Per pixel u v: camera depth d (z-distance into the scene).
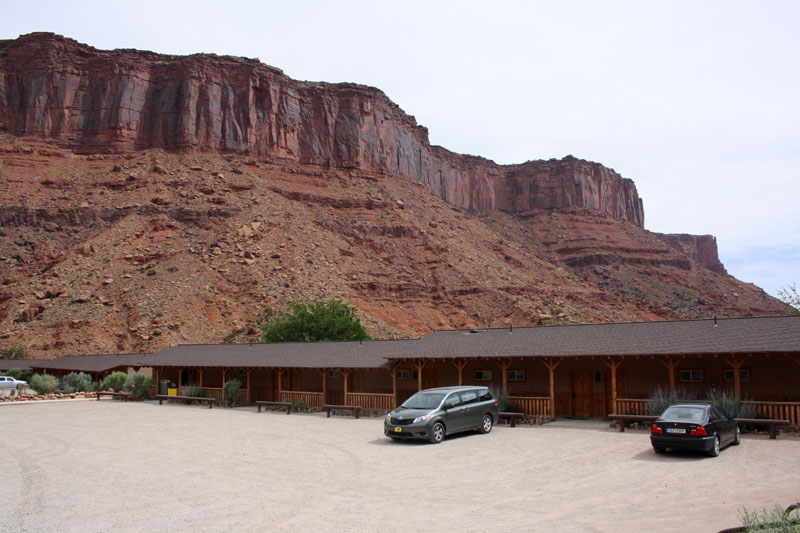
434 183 150.25
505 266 113.12
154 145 110.69
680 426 16.08
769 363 22.42
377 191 120.62
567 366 26.84
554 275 121.38
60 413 32.81
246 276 79.19
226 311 71.25
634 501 11.62
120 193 97.25
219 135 113.25
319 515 10.95
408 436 19.91
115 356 50.44
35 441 21.78
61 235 88.69
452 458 17.05
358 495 12.59
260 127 117.06
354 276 88.88
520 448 18.48
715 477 13.52
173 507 11.69
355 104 130.12
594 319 94.50
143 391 42.31
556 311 92.19
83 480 14.49
